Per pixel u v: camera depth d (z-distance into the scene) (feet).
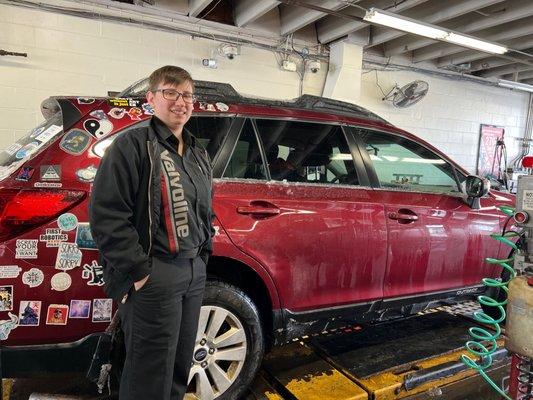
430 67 25.12
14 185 5.49
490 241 9.95
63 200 5.64
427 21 18.49
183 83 5.19
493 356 8.49
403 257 8.63
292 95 20.71
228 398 6.77
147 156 4.94
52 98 6.73
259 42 19.49
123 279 4.88
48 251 5.55
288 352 8.57
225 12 18.71
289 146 7.86
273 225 7.15
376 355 8.31
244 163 7.33
